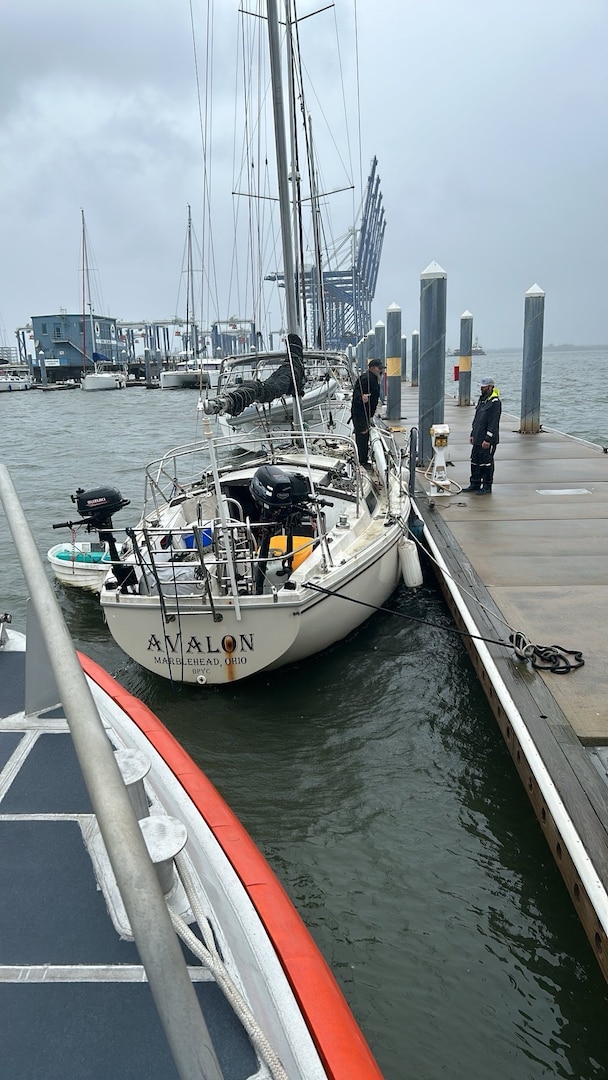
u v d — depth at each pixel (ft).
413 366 98.84
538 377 46.01
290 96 35.73
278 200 29.27
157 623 16.65
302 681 18.29
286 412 28.09
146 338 308.40
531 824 13.05
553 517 26.53
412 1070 8.79
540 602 18.47
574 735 12.46
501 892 11.52
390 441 36.45
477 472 30.48
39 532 36.01
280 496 16.30
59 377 244.63
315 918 11.11
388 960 10.35
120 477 53.67
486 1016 9.46
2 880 5.57
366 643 20.34
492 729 16.11
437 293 34.73
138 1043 4.35
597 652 15.58
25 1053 4.30
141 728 9.08
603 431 66.59
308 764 15.06
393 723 16.44
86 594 25.85
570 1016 9.44
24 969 4.83
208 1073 2.86
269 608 16.25
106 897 5.39
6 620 9.41
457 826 13.07
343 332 179.32
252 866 6.79
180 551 18.08
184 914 5.46
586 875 9.46
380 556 20.49
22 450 73.05
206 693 17.80
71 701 3.80
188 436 82.53
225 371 29.30
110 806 3.23
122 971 4.80
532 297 44.78
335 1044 5.01
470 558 22.12
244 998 4.92
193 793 7.82
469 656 18.90
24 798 6.42
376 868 12.12
